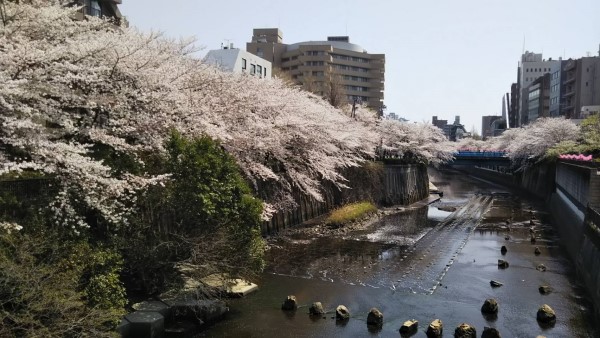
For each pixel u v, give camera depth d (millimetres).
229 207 13750
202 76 18984
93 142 13219
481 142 101562
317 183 28453
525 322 14461
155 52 15664
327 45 85500
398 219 35438
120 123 12875
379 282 18234
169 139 13859
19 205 10484
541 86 100000
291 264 20609
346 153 34594
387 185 44281
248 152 20906
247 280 16656
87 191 11250
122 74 13320
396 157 53156
